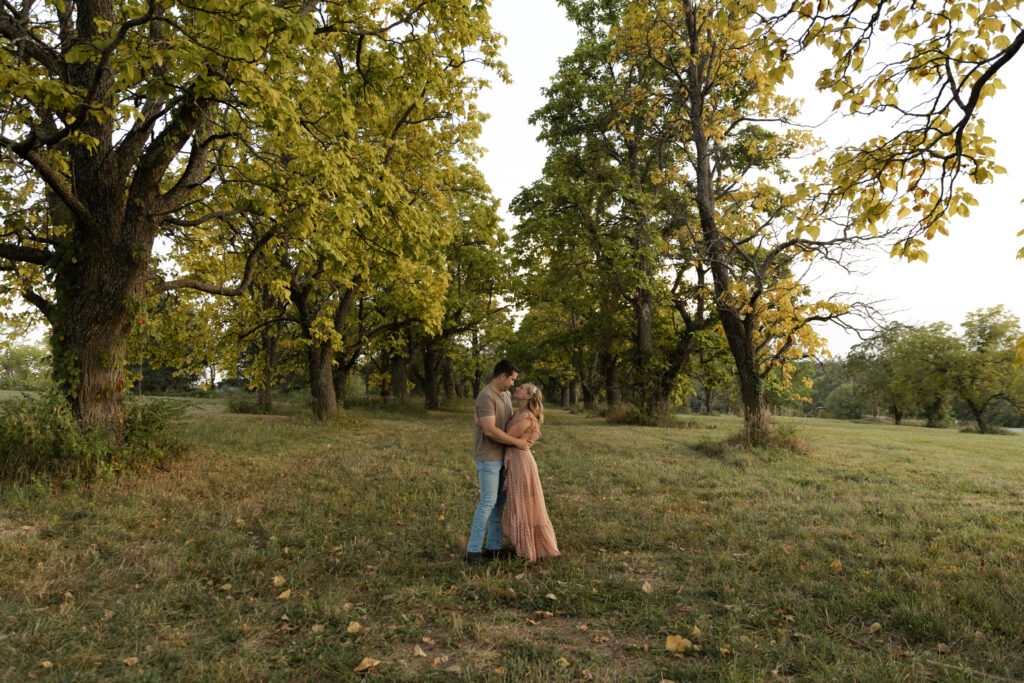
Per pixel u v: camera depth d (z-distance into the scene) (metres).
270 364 21.03
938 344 48.75
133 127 7.56
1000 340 47.19
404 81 9.12
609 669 2.71
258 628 3.12
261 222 8.70
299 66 8.57
